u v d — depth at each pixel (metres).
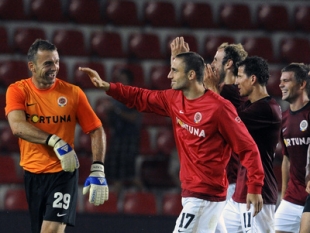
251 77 21.72
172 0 50.12
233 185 22.67
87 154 40.12
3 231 28.05
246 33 49.94
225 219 22.45
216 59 23.48
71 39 46.03
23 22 46.75
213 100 18.56
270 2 51.66
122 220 29.27
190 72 18.73
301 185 23.56
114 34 47.03
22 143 19.09
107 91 19.75
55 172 18.84
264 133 21.42
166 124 42.66
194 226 18.83
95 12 48.06
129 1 48.97
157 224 29.48
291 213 23.77
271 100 21.67
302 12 51.03
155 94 19.69
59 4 47.66
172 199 37.53
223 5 50.38
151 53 46.91
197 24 49.31
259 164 18.58
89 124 19.28
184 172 19.14
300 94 23.42
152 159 38.97
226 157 18.98
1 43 45.31
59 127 18.94
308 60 48.78
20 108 18.59
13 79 43.47
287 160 24.47
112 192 36.81
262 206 19.92
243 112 21.33
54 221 18.53
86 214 29.09
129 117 36.44
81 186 38.22
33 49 18.55
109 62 45.81
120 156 36.62
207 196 18.77
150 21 48.72
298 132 23.33
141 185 37.44
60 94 18.97
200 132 18.59
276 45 49.84
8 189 37.91
